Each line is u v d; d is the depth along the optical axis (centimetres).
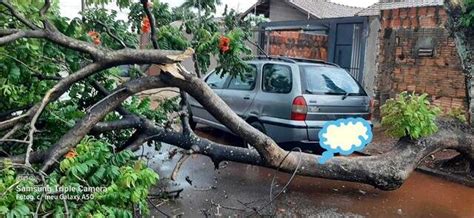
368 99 603
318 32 1165
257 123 605
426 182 538
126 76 461
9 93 326
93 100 416
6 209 211
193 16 497
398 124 464
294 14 1583
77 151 271
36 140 345
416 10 816
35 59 351
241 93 643
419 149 466
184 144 409
